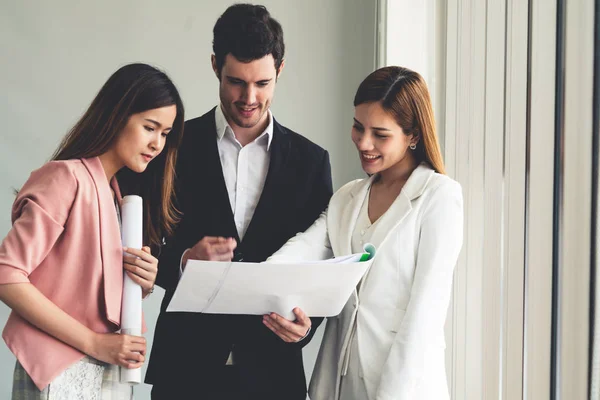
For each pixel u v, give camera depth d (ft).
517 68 7.72
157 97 6.33
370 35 11.59
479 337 8.52
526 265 7.49
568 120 6.80
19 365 5.97
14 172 11.23
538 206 7.21
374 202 7.14
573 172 6.70
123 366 6.04
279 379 7.43
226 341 7.36
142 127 6.32
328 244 7.45
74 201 6.05
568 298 6.68
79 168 6.14
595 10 6.57
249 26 7.19
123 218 6.34
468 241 8.54
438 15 9.29
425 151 6.95
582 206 6.58
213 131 7.79
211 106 11.48
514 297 7.64
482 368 8.25
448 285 6.66
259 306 6.53
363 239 6.96
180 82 11.47
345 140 11.59
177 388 7.38
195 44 11.50
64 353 5.89
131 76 6.36
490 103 8.21
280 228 7.63
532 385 7.20
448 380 8.76
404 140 6.89
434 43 10.09
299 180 7.73
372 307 6.77
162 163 6.85
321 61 11.65
